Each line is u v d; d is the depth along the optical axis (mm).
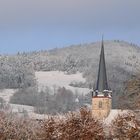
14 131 63156
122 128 35406
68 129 50188
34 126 68125
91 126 49250
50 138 51469
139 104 31672
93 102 127250
